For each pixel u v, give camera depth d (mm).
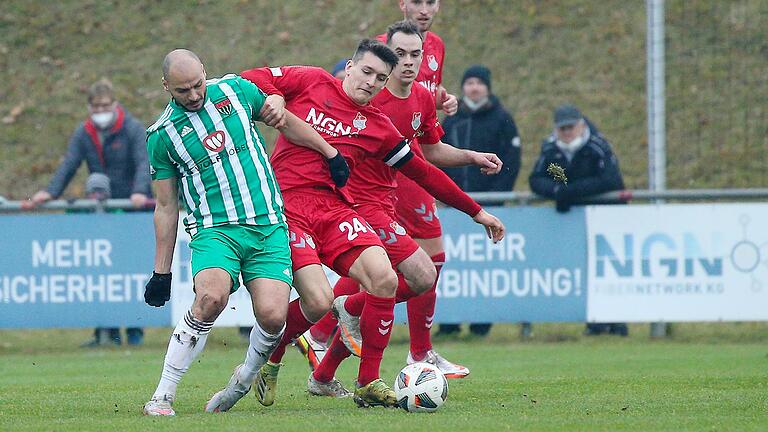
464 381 27109
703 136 59844
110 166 40844
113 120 40688
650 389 24516
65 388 26484
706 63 64500
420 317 27859
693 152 58844
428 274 24656
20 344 40906
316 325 26484
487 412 20312
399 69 24781
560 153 38094
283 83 22891
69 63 70812
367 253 21562
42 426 18750
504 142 40188
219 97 20297
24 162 63531
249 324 38719
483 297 38250
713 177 57250
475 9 70375
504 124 40125
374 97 25016
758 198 40656
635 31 68000
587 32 68188
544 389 24906
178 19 73125
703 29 66688
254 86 20938
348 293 26203
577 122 37812
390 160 23219
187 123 20047
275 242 20438
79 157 40969
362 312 21516
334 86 23047
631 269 38188
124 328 39969
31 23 73750
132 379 29047
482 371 30000
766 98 61844
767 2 67625
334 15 71688
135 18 73875
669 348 36531
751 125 60250
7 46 72000
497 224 24031
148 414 20016
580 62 66188
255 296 20062
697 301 38094
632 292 38188
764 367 29766
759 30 66062
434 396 20359
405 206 28625
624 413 20078
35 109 67438
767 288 37906
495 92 64312
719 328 41688
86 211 39469
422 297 27625
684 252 38062
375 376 21469
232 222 20109
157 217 20391
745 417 19375
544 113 62594
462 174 40375
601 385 25531
